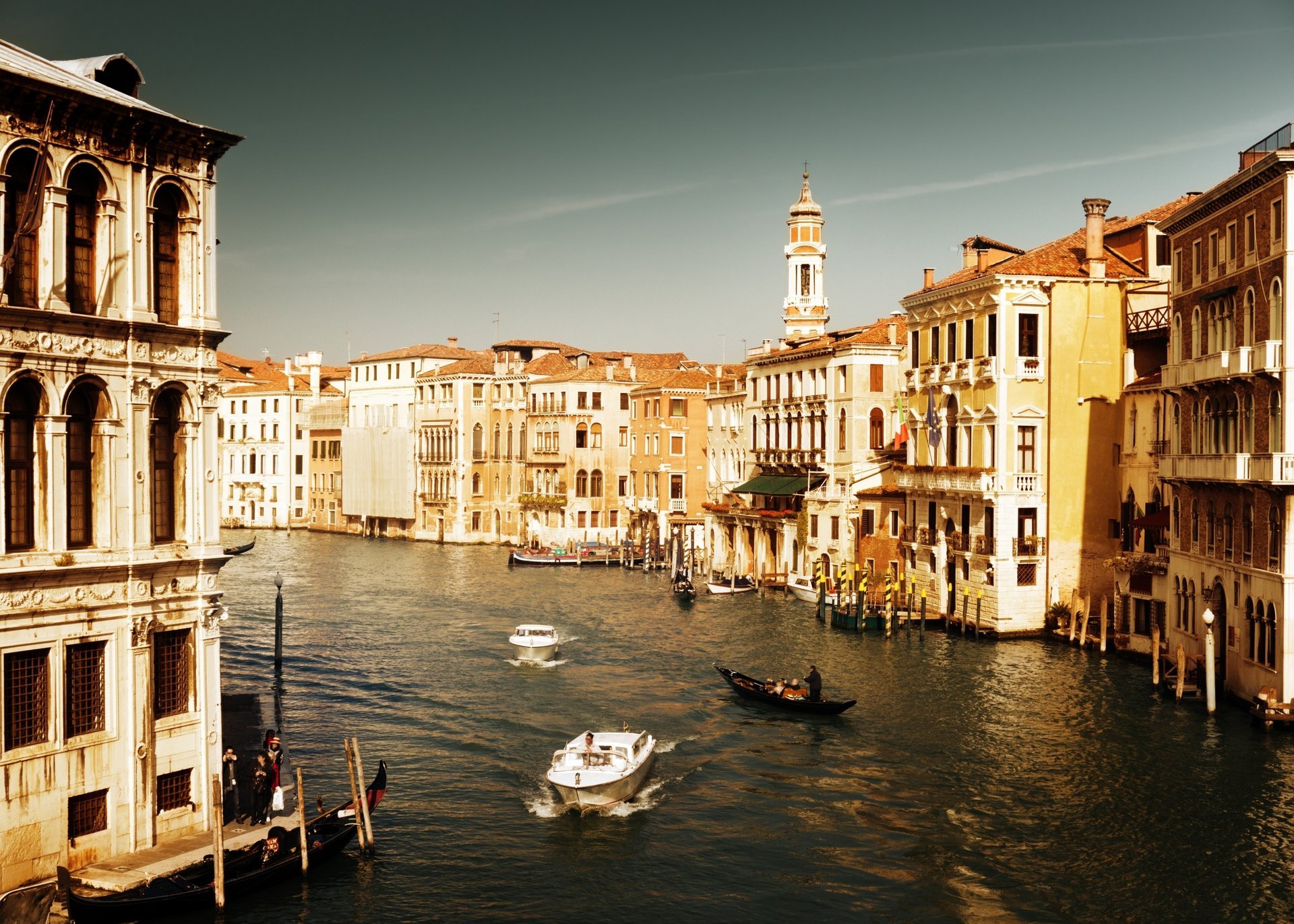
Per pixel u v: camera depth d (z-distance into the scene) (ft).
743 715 121.19
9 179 63.21
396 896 75.31
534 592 221.46
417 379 361.71
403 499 362.12
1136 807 89.92
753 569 235.61
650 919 73.20
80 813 67.36
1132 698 122.01
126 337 68.23
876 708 121.90
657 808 93.04
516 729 115.55
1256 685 110.83
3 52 69.67
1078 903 74.64
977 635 158.30
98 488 67.51
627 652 156.04
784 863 81.97
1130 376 158.10
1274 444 104.17
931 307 178.09
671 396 287.28
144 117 67.92
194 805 73.46
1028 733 110.73
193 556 71.82
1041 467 158.40
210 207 73.26
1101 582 158.61
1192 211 122.01
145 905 64.13
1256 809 88.43
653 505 291.38
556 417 316.19
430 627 179.01
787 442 224.74
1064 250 165.68
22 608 63.77
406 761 104.22
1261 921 71.67
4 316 62.13
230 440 422.82
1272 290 103.91
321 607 200.95
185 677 73.00
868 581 187.42
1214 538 120.47
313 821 79.10
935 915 73.67
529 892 76.89
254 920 70.59
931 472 173.17
